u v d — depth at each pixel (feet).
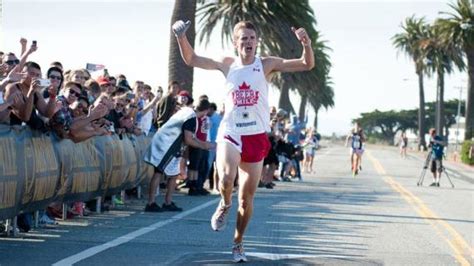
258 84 30.91
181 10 86.84
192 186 62.90
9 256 31.63
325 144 456.45
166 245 35.73
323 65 225.15
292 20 128.57
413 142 476.13
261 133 31.14
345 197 68.13
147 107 57.57
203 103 59.88
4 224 37.65
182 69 87.04
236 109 30.91
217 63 31.40
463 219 52.29
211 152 63.82
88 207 47.80
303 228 43.86
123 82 55.83
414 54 329.72
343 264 32.27
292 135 92.79
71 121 39.86
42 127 36.68
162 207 50.03
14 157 34.01
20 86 35.58
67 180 40.50
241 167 31.40
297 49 129.39
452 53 258.57
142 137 57.11
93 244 35.29
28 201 36.04
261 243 37.40
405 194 74.54
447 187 91.35
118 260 31.48
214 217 31.65
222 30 130.11
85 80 48.32
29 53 36.40
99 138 46.29
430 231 44.62
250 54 30.99
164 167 49.26
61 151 39.45
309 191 74.69
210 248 35.24
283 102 190.49
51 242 35.47
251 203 31.68
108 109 42.29
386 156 239.91
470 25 241.35
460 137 558.97
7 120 34.14
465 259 34.73
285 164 90.63
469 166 196.85
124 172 51.26
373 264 32.55
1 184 32.76
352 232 42.93
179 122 49.88
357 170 112.88
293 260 32.81
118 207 51.34
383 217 51.55
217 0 130.21
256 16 127.75
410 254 35.60
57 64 41.14
